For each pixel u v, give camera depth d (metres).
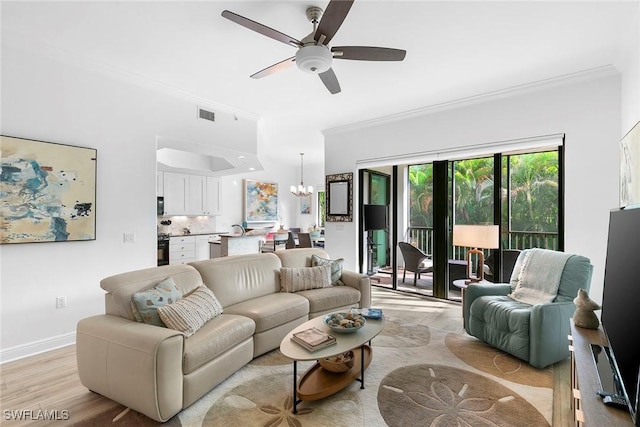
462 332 3.26
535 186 4.11
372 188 5.54
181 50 2.83
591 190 3.24
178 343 1.88
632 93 2.63
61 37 2.62
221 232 7.90
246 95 3.90
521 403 2.03
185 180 7.07
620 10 2.23
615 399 1.19
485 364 2.55
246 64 3.09
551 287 2.73
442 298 4.51
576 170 3.32
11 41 2.59
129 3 2.18
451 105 4.15
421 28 2.46
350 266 5.29
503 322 2.68
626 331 1.20
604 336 1.80
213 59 2.99
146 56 2.93
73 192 2.94
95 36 2.60
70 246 2.95
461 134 4.14
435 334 3.20
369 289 3.65
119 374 1.89
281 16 2.33
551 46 2.73
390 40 2.63
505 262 4.22
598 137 3.21
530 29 2.47
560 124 3.42
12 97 2.62
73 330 2.96
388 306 4.17
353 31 2.49
